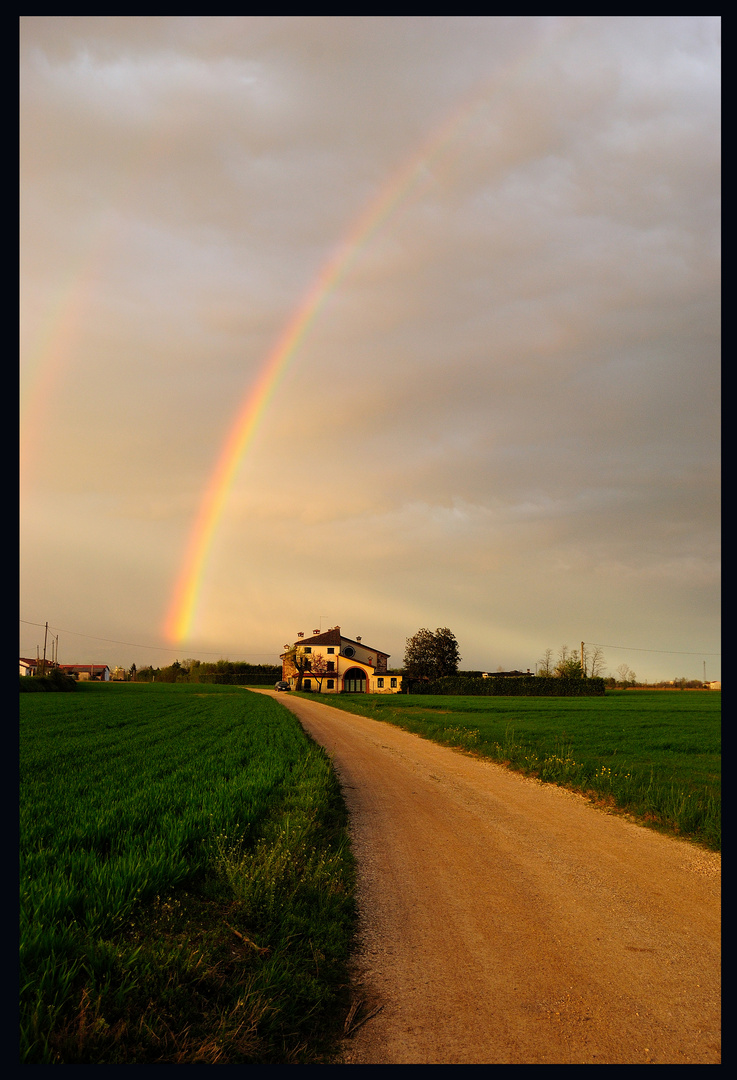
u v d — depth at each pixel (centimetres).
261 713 5022
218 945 705
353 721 4562
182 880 890
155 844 980
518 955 735
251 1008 588
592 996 639
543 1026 582
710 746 2792
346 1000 632
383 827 1359
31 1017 516
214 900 850
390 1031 576
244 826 1164
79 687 10938
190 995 602
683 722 4378
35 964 599
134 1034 543
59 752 2505
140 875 820
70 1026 536
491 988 655
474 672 13862
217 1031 558
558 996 639
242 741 2948
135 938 692
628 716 5066
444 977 680
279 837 1092
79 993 574
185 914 793
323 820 1373
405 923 832
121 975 610
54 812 1309
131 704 6606
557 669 12425
